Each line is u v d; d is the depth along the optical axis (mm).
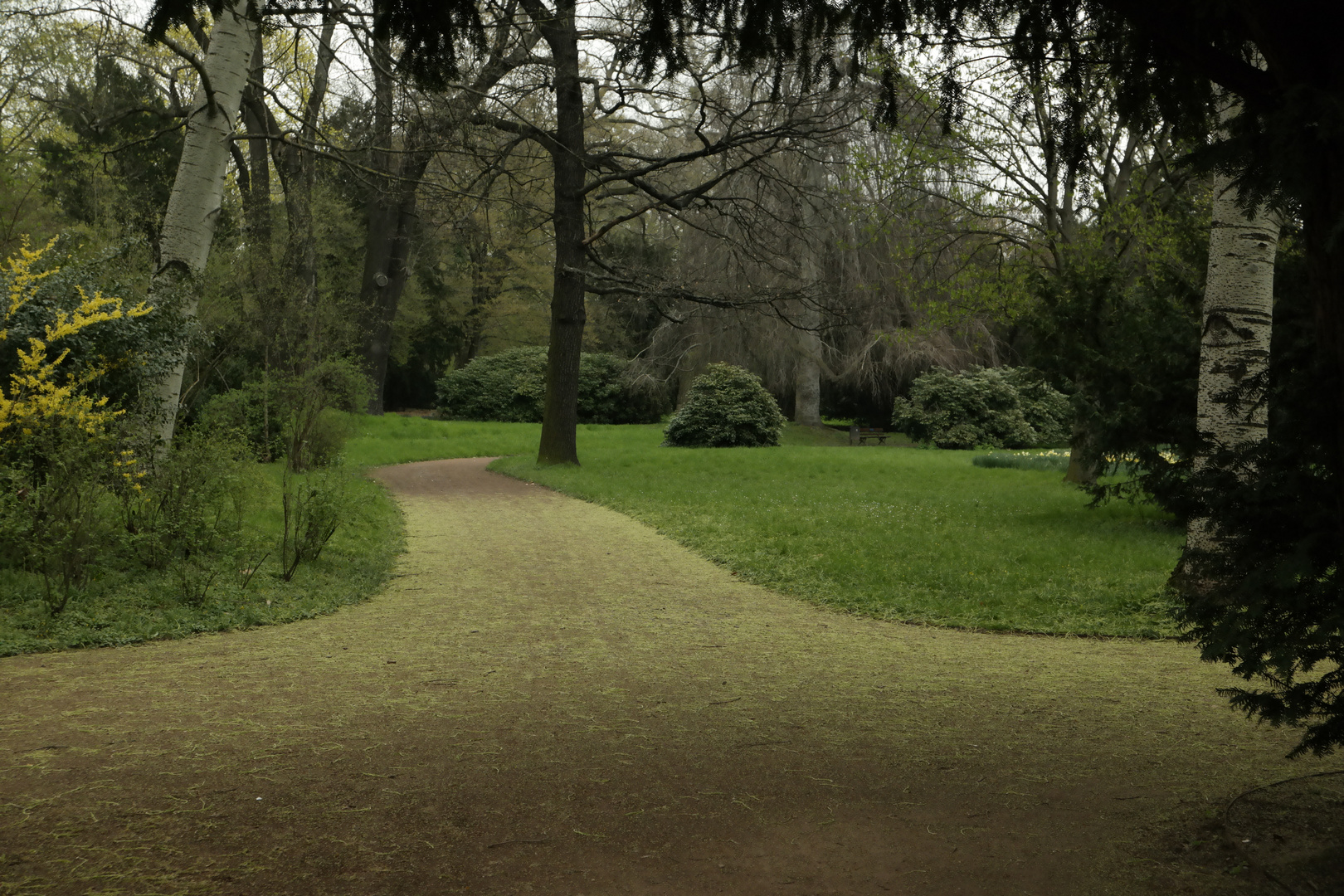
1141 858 3334
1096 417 12508
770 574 9984
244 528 10898
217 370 19594
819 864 3281
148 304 10648
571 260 23766
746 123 21375
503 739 4621
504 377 44938
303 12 5422
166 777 3977
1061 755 4516
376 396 37875
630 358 52750
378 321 35938
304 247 20906
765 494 17734
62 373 9359
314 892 2988
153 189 26969
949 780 4148
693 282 25688
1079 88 4078
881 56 4141
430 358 54250
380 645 6809
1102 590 9016
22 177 26406
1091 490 13656
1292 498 3207
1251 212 3000
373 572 9844
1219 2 2992
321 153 13812
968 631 7762
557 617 7973
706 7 3936
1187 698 5625
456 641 6969
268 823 3521
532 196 24781
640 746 4559
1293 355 3275
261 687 5523
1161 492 3744
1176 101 3963
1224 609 3393
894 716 5172
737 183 28781
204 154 11953
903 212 19641
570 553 11578
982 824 3656
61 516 7648
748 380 32562
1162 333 12031
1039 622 7914
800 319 31109
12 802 3646
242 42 12109
